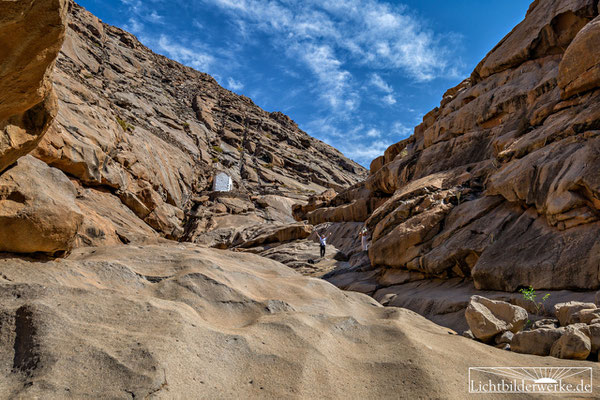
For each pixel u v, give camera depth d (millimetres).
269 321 3551
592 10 11766
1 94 2771
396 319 4543
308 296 4852
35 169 4387
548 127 9242
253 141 72250
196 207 38781
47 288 3225
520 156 9469
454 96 18703
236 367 2750
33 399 2068
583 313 4254
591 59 8797
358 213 21828
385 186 19531
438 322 6977
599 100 8484
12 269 3561
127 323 2961
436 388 2637
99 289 3414
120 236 10984
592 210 6484
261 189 53906
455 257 8766
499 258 7469
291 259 16547
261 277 5234
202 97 78375
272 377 2689
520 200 8281
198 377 2502
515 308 4367
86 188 16344
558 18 12852
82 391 2189
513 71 14320
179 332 2873
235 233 28516
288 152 75062
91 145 16422
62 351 2469
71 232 4168
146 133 37094
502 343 4133
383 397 2590
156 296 3865
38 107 3535
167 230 22594
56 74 22406
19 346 2551
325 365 2924
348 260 16016
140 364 2422
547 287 6324
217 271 4762
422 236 10148
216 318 3701
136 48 80688
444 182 12648
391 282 10500
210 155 56125
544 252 6781
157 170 30453
